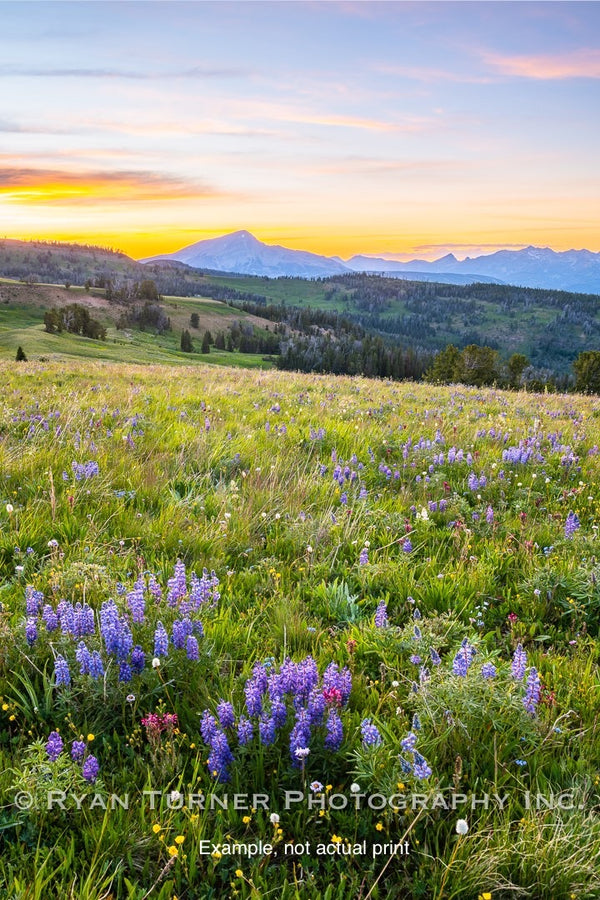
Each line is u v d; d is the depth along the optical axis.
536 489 8.23
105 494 6.80
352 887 2.77
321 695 3.47
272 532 6.57
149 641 4.19
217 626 4.52
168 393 15.09
